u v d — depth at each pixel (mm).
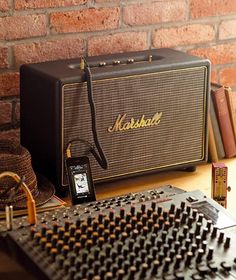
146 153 1627
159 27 1850
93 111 1510
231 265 1157
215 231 1239
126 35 1806
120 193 1594
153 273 1122
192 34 1908
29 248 1173
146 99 1587
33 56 1694
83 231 1214
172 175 1697
